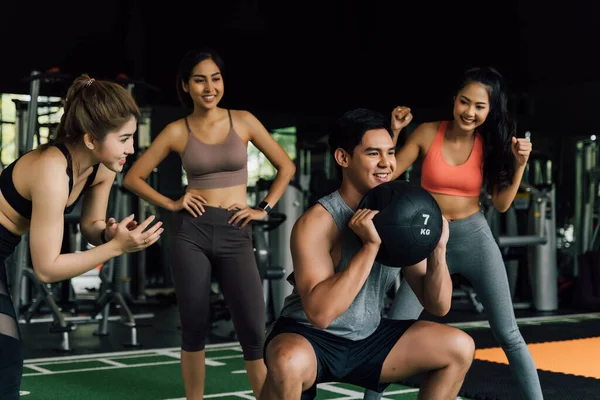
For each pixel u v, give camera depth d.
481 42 8.91
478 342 5.21
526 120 9.84
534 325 6.25
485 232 2.74
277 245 6.49
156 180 8.10
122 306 5.39
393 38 9.60
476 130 2.79
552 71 8.34
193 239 2.94
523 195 7.72
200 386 3.02
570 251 9.44
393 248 1.95
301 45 9.32
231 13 8.87
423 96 9.44
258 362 3.00
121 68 8.17
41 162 1.86
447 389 2.14
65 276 1.88
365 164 2.09
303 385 2.05
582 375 4.07
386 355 2.14
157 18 8.41
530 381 2.75
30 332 5.89
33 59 7.68
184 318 2.96
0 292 1.89
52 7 7.76
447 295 2.17
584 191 8.65
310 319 1.99
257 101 9.10
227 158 2.99
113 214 6.05
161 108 9.48
